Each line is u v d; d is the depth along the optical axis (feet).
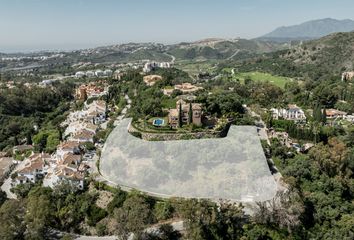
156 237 318.04
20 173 482.28
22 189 438.81
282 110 620.90
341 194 383.86
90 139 550.77
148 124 472.44
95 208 364.99
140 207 323.37
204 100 548.31
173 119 468.75
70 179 404.77
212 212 315.99
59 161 481.46
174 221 332.80
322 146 452.35
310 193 374.22
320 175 402.31
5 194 435.94
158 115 526.57
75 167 438.81
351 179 421.18
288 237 318.86
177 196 347.36
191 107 464.65
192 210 313.73
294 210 326.24
